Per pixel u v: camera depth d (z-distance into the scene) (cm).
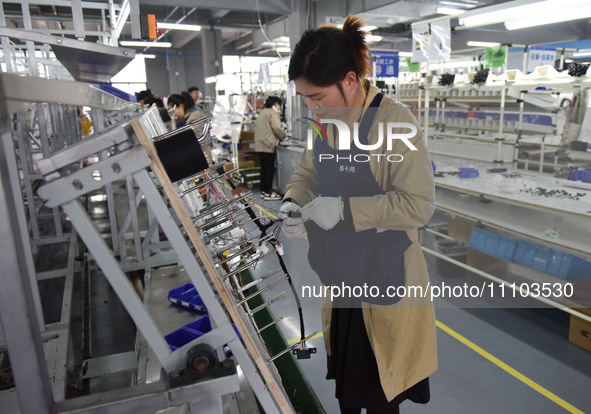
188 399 77
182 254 76
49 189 69
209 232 95
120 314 279
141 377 164
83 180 69
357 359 113
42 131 351
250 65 1461
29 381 70
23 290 66
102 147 69
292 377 174
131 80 1390
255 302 192
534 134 400
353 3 774
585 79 279
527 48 426
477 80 355
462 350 241
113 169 70
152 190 72
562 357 236
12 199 65
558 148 367
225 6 700
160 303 226
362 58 94
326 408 193
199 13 1259
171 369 81
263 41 1384
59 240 346
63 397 142
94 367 196
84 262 329
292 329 234
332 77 90
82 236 72
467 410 194
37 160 68
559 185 307
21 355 69
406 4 822
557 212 244
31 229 344
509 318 273
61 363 160
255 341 92
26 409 71
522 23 336
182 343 185
